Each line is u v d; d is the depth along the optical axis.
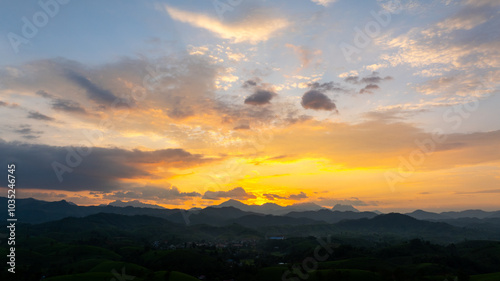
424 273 168.00
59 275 164.12
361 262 191.38
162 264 196.75
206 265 196.62
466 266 193.50
